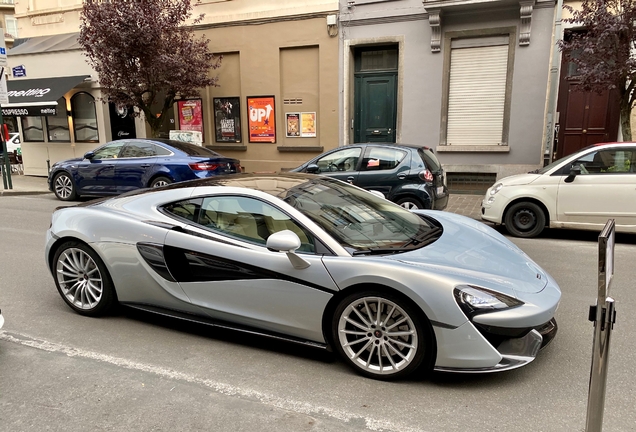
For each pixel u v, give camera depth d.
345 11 11.96
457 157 11.60
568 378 3.11
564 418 2.67
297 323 3.29
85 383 3.08
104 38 11.28
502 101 11.12
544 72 10.57
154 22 11.05
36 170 16.50
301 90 12.89
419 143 11.92
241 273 3.42
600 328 2.04
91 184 10.60
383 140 12.52
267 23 12.83
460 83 11.39
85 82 14.98
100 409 2.79
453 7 10.69
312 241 3.31
